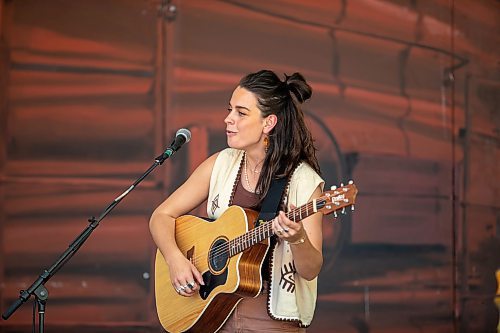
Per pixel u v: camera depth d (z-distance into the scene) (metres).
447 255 12.05
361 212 11.68
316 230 5.83
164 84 11.17
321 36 11.76
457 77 12.32
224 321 6.21
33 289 6.34
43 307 6.38
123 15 11.17
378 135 11.88
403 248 11.83
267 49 11.53
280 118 6.14
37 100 10.96
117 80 11.12
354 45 11.88
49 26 11.05
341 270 11.53
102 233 10.93
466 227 12.20
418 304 11.84
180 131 6.75
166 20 11.23
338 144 11.69
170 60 11.19
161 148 11.12
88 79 11.07
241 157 6.45
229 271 6.04
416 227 11.93
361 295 11.58
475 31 12.46
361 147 11.77
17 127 10.90
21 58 10.95
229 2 11.44
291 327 6.03
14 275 10.75
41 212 10.86
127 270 10.94
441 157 12.16
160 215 6.68
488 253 12.28
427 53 12.22
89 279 10.86
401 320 11.73
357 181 11.70
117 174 11.02
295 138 6.14
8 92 10.91
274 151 6.11
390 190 11.85
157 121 11.13
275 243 5.93
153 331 10.90
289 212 5.58
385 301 11.67
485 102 12.44
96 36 11.12
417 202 11.98
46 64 11.01
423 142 12.09
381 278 11.69
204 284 6.28
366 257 11.65
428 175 12.09
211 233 6.31
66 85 11.03
